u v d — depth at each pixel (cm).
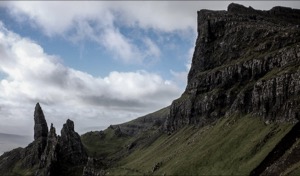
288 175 19762
